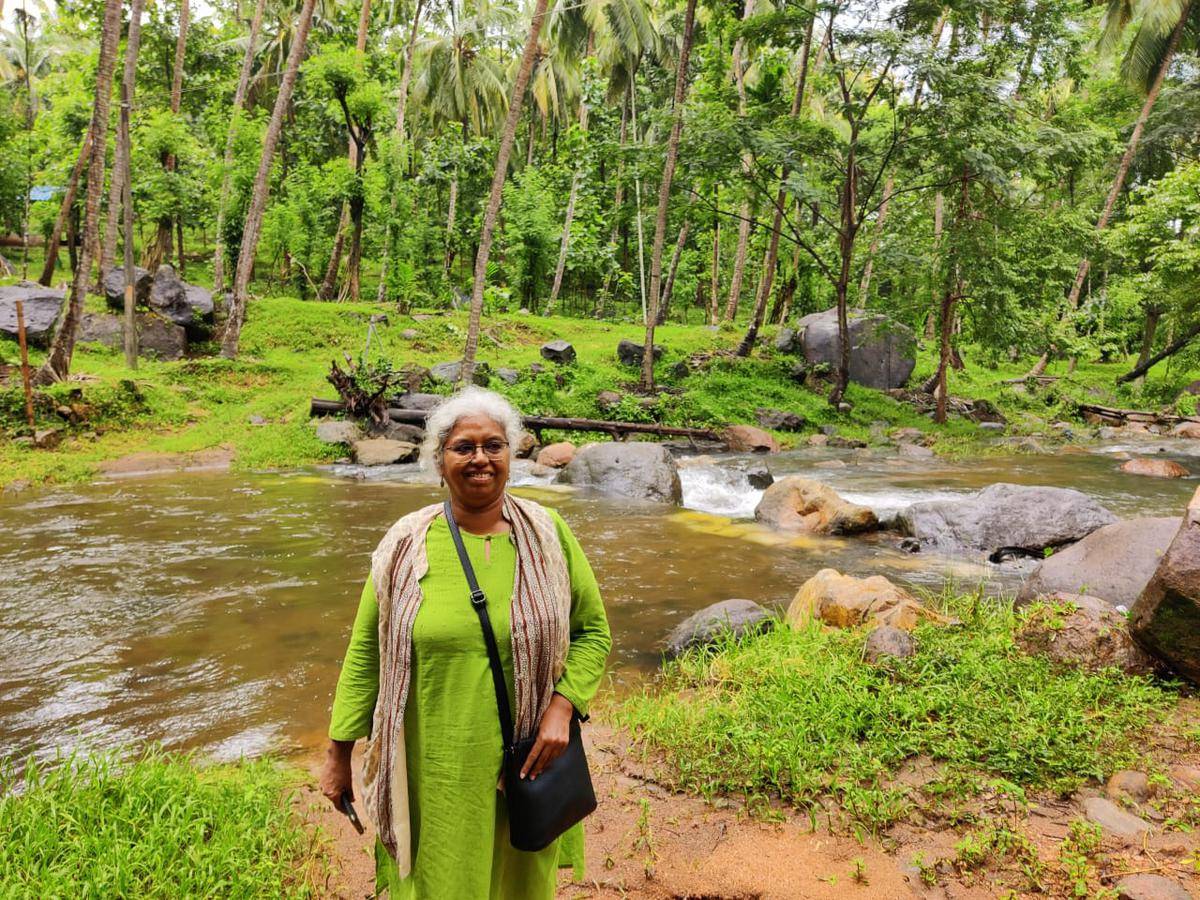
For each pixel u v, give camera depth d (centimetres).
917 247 2016
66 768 332
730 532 920
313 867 292
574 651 204
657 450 1225
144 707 447
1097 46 2919
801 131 1909
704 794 338
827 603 539
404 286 2431
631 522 976
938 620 513
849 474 1385
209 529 891
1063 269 2358
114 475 1250
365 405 1558
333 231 3002
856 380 2292
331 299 2792
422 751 189
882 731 372
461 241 3209
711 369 2150
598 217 3186
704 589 683
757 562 777
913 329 2155
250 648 536
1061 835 298
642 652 536
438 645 186
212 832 302
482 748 186
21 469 1195
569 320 2722
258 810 313
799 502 973
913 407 2162
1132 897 257
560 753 192
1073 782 329
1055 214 2152
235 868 275
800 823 316
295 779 363
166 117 2352
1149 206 2152
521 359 2130
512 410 204
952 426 1980
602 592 673
